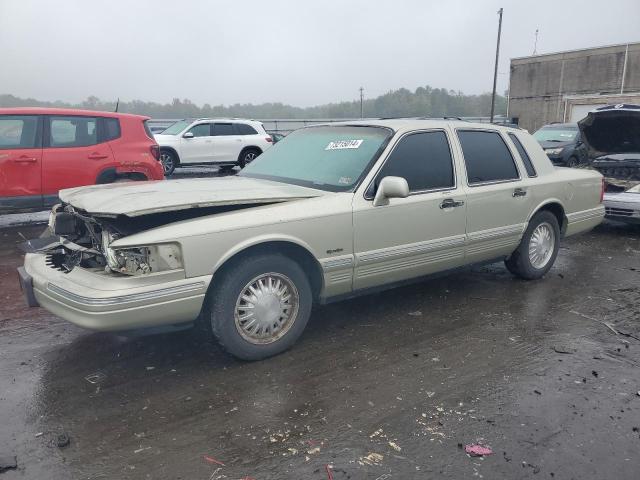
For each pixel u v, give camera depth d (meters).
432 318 4.72
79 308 3.23
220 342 3.66
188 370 3.73
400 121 4.72
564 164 16.09
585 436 2.97
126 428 3.04
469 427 3.06
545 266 5.85
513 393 3.43
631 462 2.76
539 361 3.89
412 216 4.38
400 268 4.45
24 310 4.89
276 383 3.55
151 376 3.65
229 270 3.61
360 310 4.91
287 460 2.77
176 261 3.36
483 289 5.54
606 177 8.66
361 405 3.29
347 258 4.06
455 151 4.79
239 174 5.04
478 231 4.95
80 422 3.10
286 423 3.10
